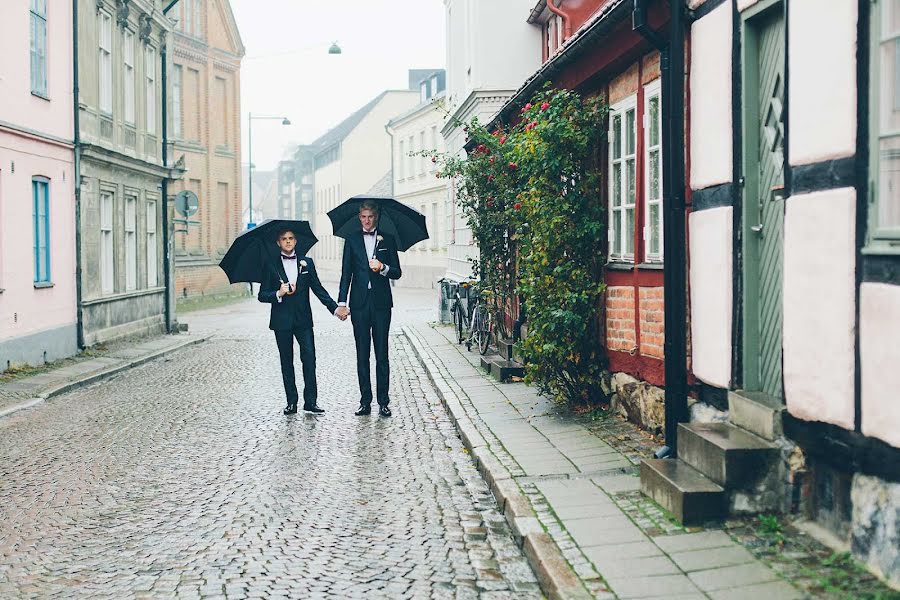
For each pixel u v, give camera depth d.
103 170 19.77
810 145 5.33
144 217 22.78
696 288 7.34
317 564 5.57
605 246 10.08
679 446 6.54
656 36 7.53
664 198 7.51
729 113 6.76
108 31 20.45
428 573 5.42
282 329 11.03
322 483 7.61
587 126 10.06
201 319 30.05
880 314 4.66
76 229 18.03
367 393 10.99
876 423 4.70
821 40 5.22
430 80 53.25
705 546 5.35
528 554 5.66
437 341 19.30
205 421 10.62
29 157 16.02
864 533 4.87
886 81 4.71
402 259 56.16
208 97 42.91
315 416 10.88
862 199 4.86
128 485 7.61
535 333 9.85
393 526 6.38
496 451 8.23
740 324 6.68
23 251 15.70
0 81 14.88
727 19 6.75
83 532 6.29
